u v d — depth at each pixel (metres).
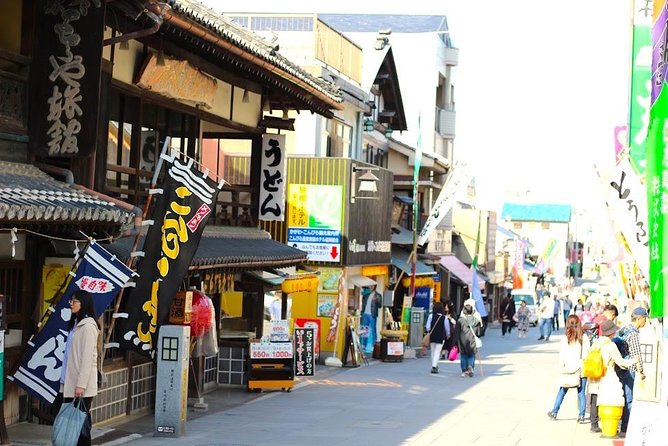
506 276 79.62
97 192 15.45
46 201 13.22
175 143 20.62
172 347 16.41
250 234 24.88
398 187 46.88
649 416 13.91
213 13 19.66
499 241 83.25
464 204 69.38
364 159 41.81
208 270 20.08
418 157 40.53
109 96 16.53
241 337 24.83
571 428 19.30
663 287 10.98
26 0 14.79
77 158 15.20
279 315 29.14
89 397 13.45
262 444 16.03
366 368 31.94
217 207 23.92
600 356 18.27
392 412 20.83
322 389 24.94
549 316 51.03
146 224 16.06
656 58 18.31
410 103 55.12
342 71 37.84
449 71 58.69
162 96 19.30
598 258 110.56
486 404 22.92
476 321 30.36
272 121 25.12
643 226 16.84
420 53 55.03
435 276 51.06
